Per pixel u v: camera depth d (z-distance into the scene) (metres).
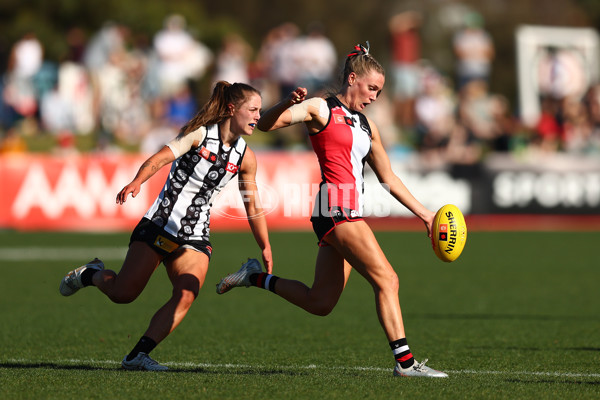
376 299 21.52
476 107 87.25
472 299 39.66
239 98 21.45
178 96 80.56
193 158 21.75
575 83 92.44
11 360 24.81
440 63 169.50
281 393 19.20
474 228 74.69
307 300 22.56
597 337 29.94
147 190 67.62
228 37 86.00
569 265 52.94
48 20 103.31
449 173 74.31
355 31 173.62
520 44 92.38
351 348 27.81
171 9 107.50
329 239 21.56
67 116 80.12
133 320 33.28
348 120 21.50
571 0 171.38
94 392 19.20
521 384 20.78
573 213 76.38
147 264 21.84
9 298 38.69
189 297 21.95
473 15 95.00
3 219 65.62
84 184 66.75
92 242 60.62
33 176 66.06
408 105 95.50
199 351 26.97
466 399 18.80
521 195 75.62
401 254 58.31
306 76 81.44
